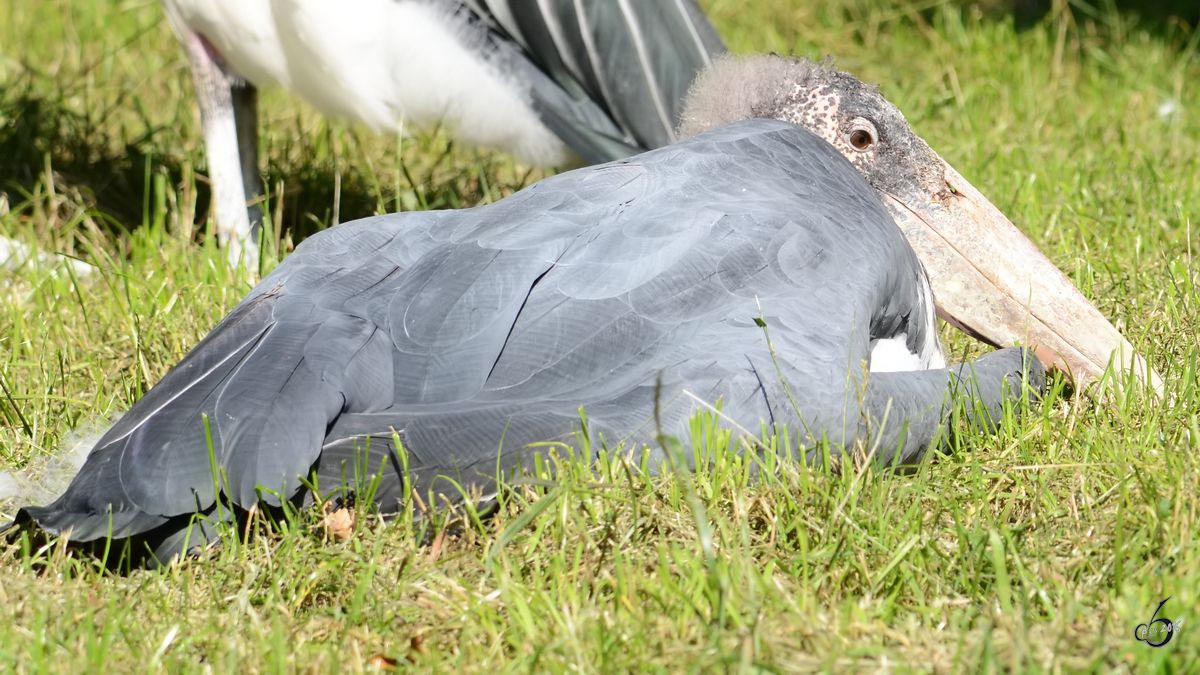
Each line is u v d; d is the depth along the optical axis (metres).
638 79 4.55
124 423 2.93
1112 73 7.26
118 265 4.82
